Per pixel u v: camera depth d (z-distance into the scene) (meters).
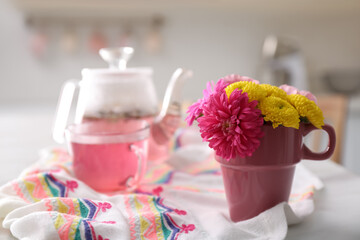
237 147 0.45
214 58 2.46
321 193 0.59
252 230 0.47
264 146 0.47
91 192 0.55
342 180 0.64
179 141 0.84
